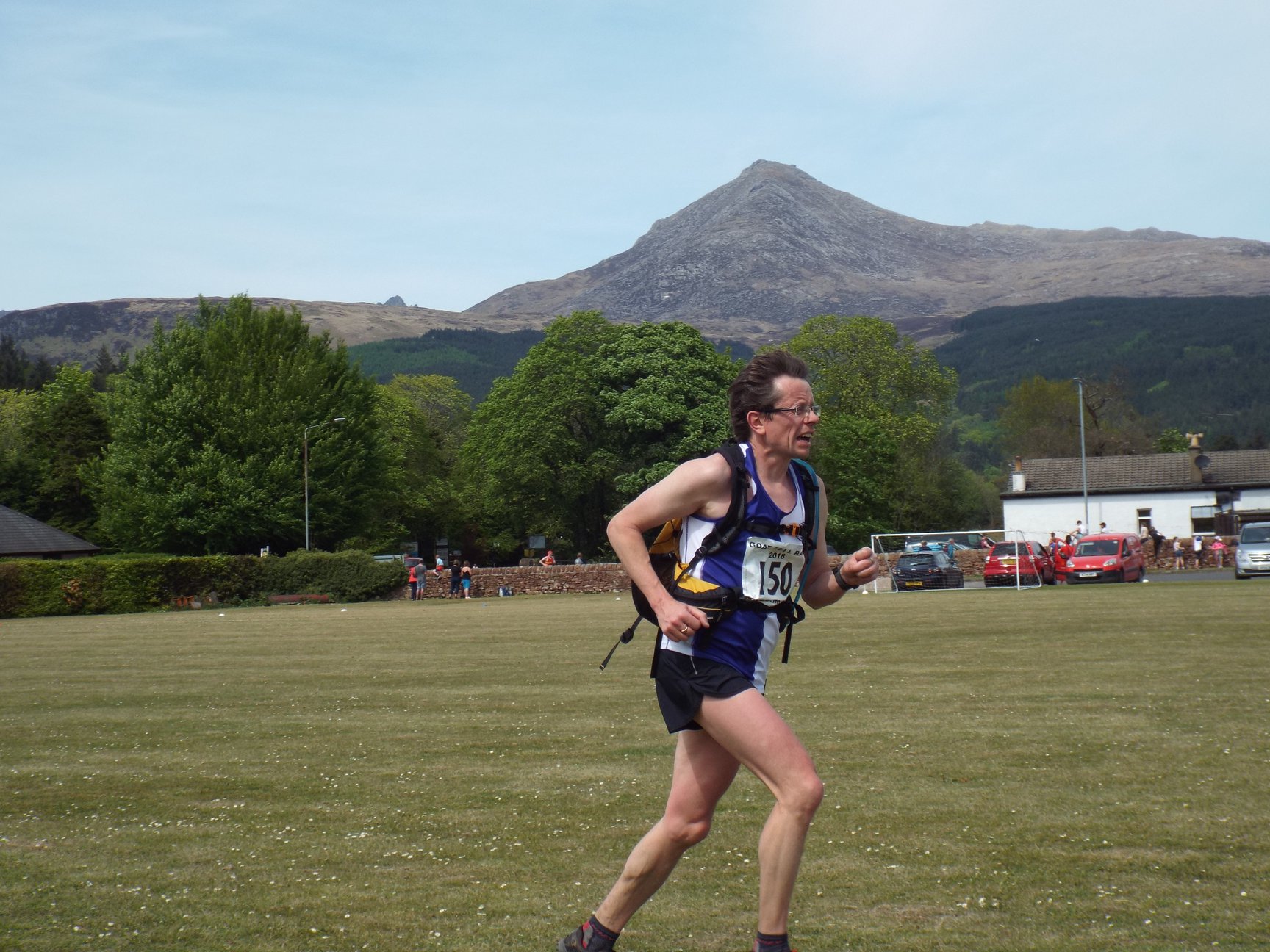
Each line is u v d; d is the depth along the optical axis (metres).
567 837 7.54
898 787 8.78
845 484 85.56
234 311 71.06
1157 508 83.38
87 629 37.22
